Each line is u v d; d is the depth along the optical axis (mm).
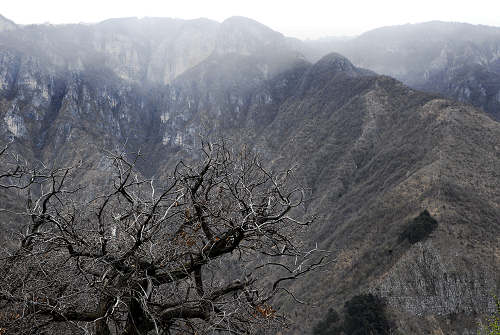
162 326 6133
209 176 6578
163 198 6027
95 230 6238
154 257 5973
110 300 5926
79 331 6164
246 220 6211
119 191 5992
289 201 6277
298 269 6562
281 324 6480
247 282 6379
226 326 6094
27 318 5594
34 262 5984
